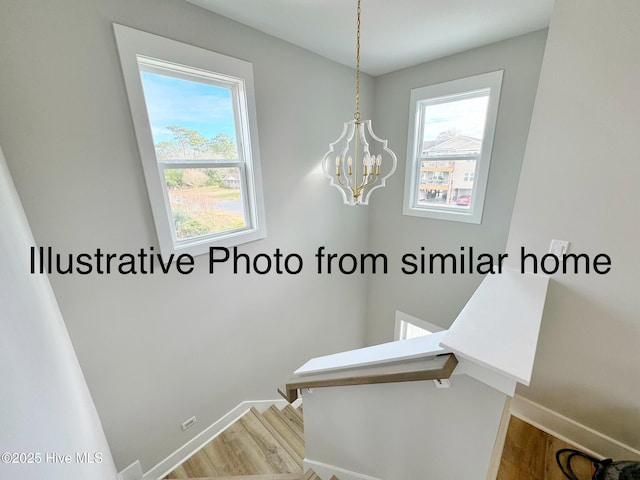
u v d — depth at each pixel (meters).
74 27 1.31
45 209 1.36
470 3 1.73
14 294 0.80
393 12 1.82
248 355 2.62
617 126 1.10
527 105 2.27
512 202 2.52
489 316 0.96
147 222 1.74
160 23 1.58
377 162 1.75
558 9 1.14
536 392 1.58
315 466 1.50
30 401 0.69
